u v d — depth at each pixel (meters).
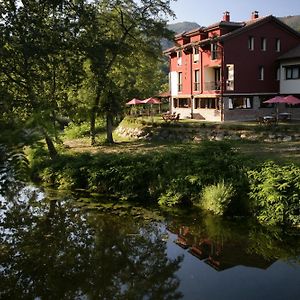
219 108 35.81
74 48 25.14
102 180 19.27
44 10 24.27
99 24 29.02
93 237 13.44
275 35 37.28
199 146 20.17
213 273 10.42
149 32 30.77
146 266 11.09
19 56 23.11
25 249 12.34
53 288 9.97
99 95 30.20
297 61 35.06
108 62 31.67
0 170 5.91
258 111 36.94
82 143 33.00
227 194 14.91
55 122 6.60
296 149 21.98
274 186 13.95
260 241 12.64
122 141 32.84
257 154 20.69
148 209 16.41
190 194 16.41
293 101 29.78
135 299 9.27
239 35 35.38
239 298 8.98
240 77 35.84
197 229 13.95
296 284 9.62
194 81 39.84
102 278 10.44
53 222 15.03
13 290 9.85
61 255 11.88
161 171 18.16
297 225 13.17
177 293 9.32
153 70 41.59
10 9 22.44
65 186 20.27
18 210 16.66
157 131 32.69
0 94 20.33
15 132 5.59
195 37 39.53
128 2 29.58
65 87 26.45
